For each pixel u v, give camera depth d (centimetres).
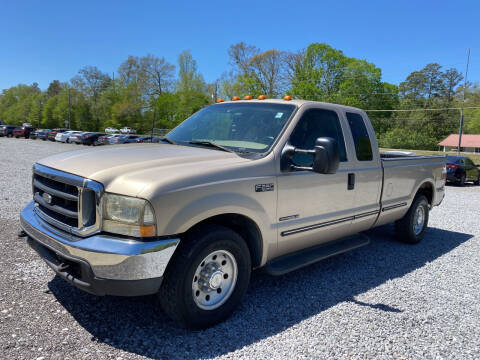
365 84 5794
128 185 275
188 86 6662
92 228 278
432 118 7962
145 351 278
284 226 363
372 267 493
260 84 5862
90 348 277
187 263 286
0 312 320
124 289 266
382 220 518
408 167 549
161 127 6975
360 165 454
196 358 273
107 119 8250
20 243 499
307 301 378
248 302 368
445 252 578
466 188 1731
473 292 423
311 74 5634
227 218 338
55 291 366
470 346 310
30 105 10606
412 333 326
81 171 294
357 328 329
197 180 293
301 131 389
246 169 329
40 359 259
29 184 1005
